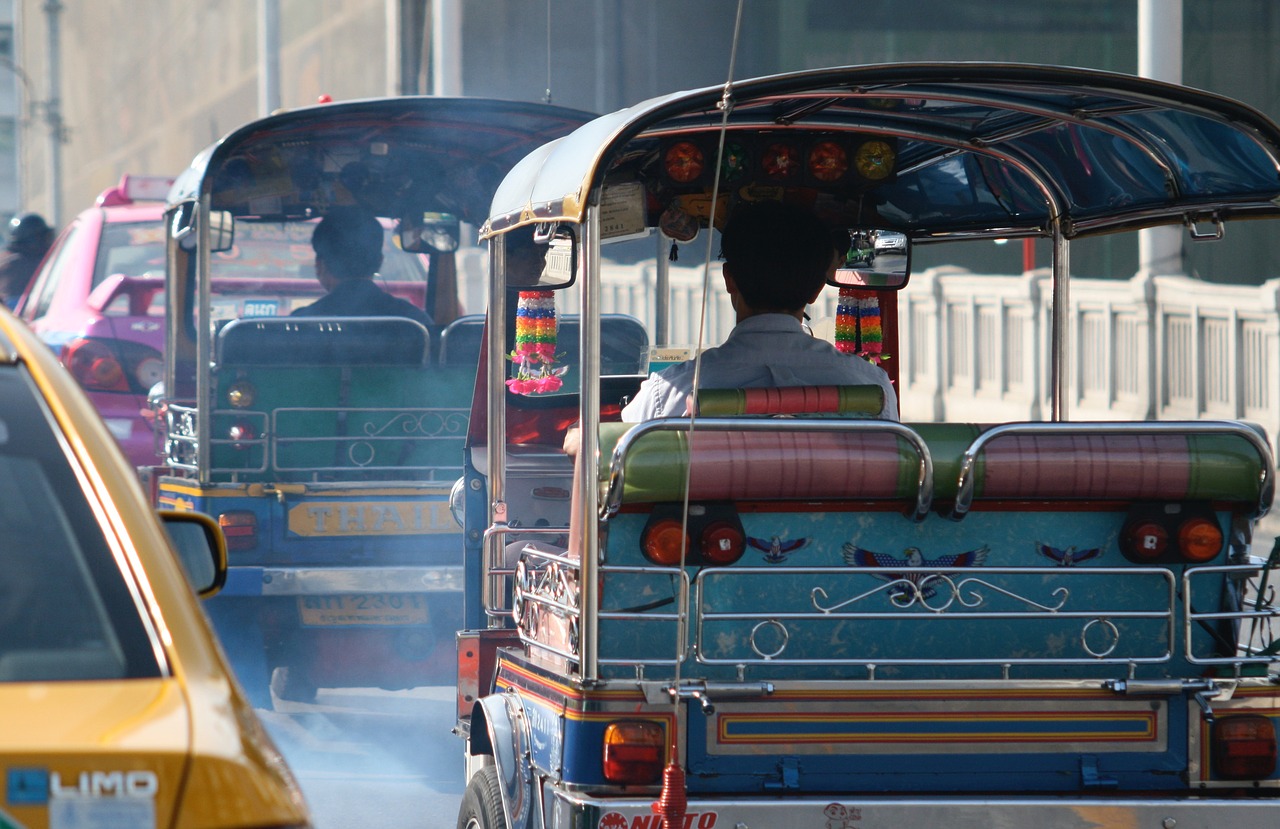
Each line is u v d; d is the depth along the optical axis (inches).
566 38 3516.2
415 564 1050.7
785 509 571.5
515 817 606.2
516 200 660.7
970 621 583.8
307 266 1530.5
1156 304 2130.9
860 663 572.1
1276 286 1900.8
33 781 312.0
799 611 574.9
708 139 735.7
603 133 563.5
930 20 3563.0
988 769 566.6
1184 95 581.0
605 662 551.8
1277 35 3481.8
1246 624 818.2
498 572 716.7
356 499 1056.2
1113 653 589.9
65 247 1611.7
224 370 1059.9
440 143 1154.0
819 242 655.1
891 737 562.6
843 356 659.4
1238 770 574.2
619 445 540.7
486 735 679.1
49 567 361.7
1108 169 729.0
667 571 552.1
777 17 3567.9
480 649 727.1
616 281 3270.2
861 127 715.4
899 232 850.1
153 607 358.6
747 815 534.0
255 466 1066.7
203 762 323.0
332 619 1039.0
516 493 821.2
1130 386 2199.8
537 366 783.1
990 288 2444.6
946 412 2581.2
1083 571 573.3
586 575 550.3
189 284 1250.0
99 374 1396.4
